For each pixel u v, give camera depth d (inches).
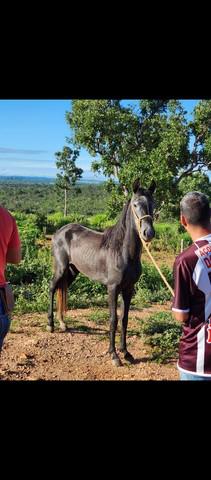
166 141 709.3
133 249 218.8
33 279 427.5
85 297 374.6
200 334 108.1
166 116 796.0
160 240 844.6
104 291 395.9
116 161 799.7
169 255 726.5
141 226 206.1
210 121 742.5
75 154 2017.7
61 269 276.1
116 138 775.7
